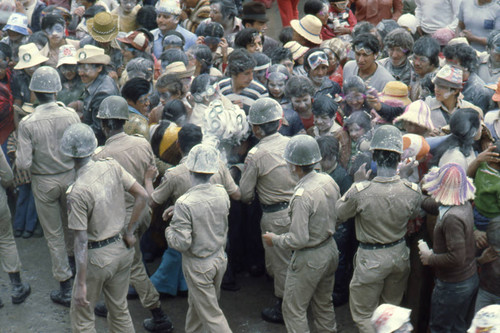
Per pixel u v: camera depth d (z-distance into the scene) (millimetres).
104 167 5137
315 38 8414
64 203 6410
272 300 6445
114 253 5188
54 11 9297
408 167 5242
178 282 6430
